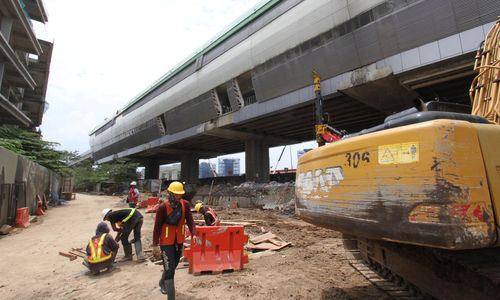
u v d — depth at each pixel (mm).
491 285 1872
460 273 2139
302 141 45594
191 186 25766
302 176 3336
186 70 39250
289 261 5574
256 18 28406
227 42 31922
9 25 27156
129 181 49125
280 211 16281
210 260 5051
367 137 2275
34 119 47875
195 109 37844
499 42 3080
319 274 4652
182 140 44125
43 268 5594
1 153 9633
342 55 21219
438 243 1706
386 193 2041
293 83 25391
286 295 3840
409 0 17156
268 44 26422
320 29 22000
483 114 2994
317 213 2850
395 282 3418
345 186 2447
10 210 10445
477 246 1676
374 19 18859
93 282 4695
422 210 1804
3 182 9773
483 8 15023
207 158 63406
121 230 5996
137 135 54781
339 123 32969
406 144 1959
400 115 2627
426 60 17328
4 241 8258
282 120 31922
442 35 16625
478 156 1800
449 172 1736
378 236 2084
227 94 35594
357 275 4484
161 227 3730
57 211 16672
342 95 22734
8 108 28594
